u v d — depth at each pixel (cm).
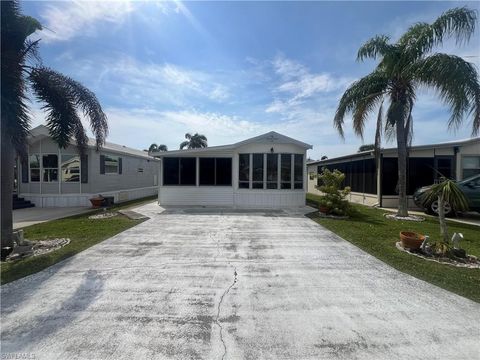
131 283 440
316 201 1593
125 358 266
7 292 406
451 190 594
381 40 979
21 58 609
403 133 1041
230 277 468
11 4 579
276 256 581
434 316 344
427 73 895
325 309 362
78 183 1498
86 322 327
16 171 1501
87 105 732
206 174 1345
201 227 859
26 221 1034
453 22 859
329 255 589
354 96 1049
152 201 1652
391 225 898
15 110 539
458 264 531
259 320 335
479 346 287
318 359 267
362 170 1573
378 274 482
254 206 1322
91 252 602
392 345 288
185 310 357
